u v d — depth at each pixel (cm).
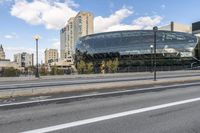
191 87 2222
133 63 10888
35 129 818
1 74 5128
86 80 3769
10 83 3372
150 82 2595
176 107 1201
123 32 11681
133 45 11106
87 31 17325
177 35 11144
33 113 1068
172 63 10662
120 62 11031
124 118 968
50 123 895
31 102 1376
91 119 953
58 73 6269
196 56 11025
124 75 5578
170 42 10906
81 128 827
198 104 1285
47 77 4488
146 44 10938
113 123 891
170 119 949
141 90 1997
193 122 901
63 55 18950
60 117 991
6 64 12888
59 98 1534
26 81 3800
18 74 5600
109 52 11388
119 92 1856
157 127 835
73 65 12744
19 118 973
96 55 11681
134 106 1236
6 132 785
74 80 3875
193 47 10944
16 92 1634
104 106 1239
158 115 1020
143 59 10738
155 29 3362
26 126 855
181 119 948
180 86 2325
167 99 1476
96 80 3669
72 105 1270
